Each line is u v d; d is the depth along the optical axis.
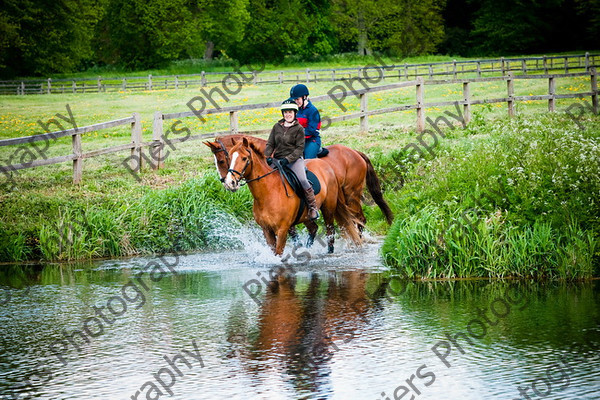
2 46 54.44
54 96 40.84
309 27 74.00
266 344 7.08
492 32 78.50
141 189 15.19
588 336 7.05
